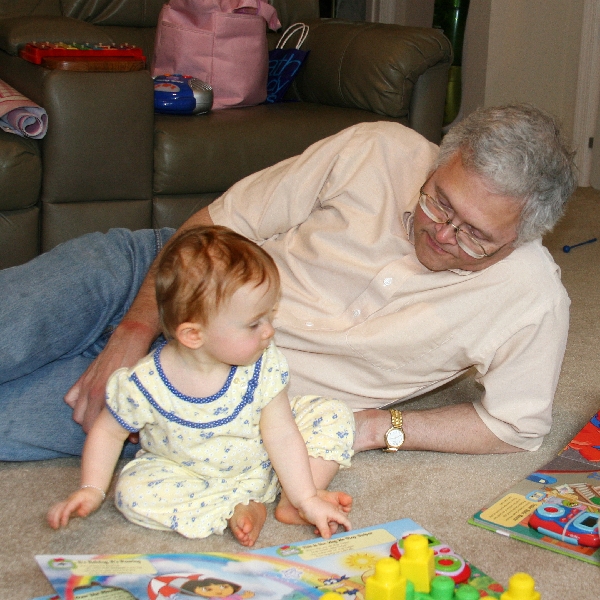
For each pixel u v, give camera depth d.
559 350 1.32
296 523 1.18
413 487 1.29
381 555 1.03
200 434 1.13
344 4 4.41
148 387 1.11
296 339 1.36
